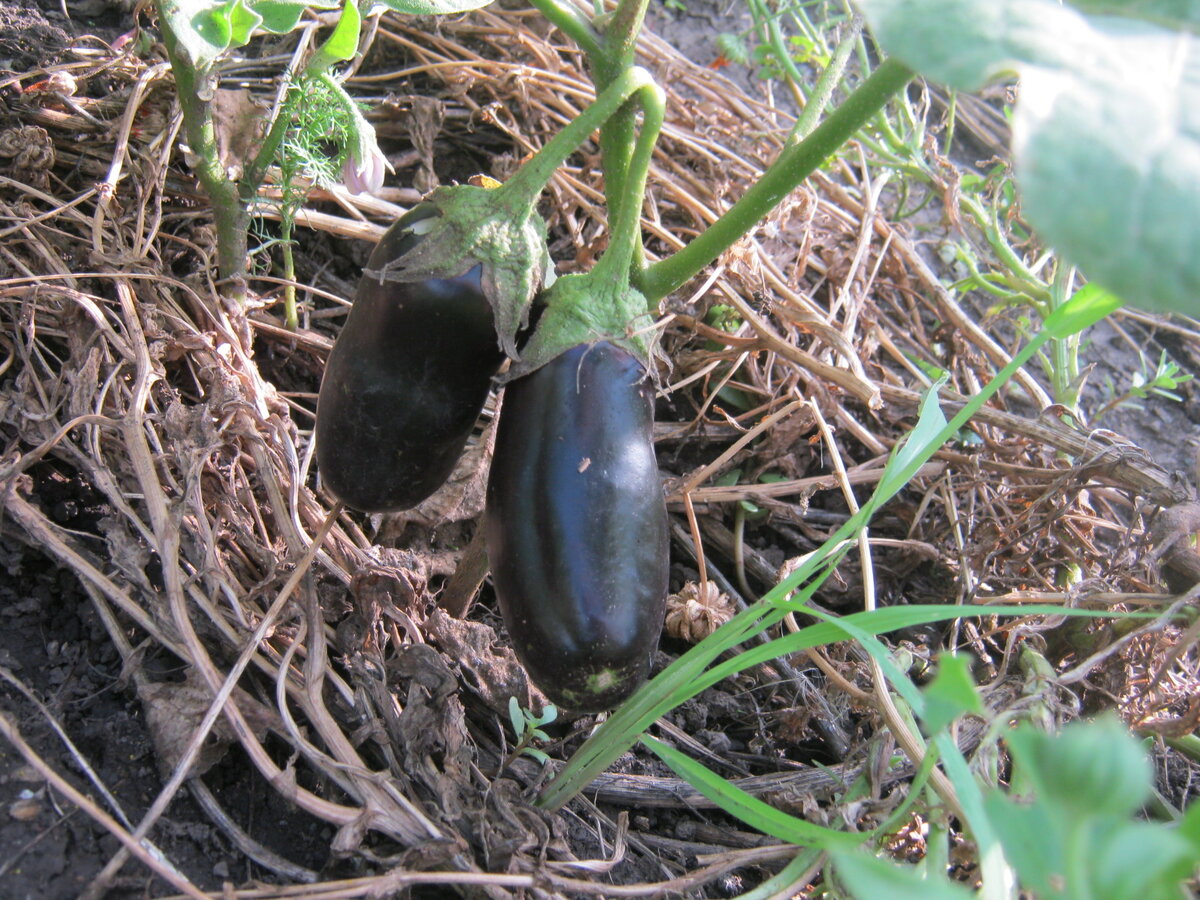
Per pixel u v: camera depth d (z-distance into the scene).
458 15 0.83
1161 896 0.19
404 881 0.38
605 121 0.42
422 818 0.40
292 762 0.41
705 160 0.81
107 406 0.50
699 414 0.67
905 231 0.84
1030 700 0.47
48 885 0.37
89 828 0.39
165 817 0.40
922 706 0.33
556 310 0.39
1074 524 0.62
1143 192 0.22
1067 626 0.57
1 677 0.43
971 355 0.79
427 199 0.40
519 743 0.47
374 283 0.39
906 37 0.25
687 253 0.40
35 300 0.52
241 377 0.54
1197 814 0.21
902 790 0.44
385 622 0.50
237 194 0.57
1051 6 0.26
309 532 0.51
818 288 0.78
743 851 0.44
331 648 0.48
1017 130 0.23
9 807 0.38
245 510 0.51
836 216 0.80
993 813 0.21
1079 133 0.23
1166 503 0.57
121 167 0.62
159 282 0.56
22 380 0.50
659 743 0.40
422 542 0.58
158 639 0.43
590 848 0.45
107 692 0.44
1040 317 0.79
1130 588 0.57
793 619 0.56
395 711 0.44
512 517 0.38
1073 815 0.19
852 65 1.02
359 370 0.39
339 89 0.52
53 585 0.47
